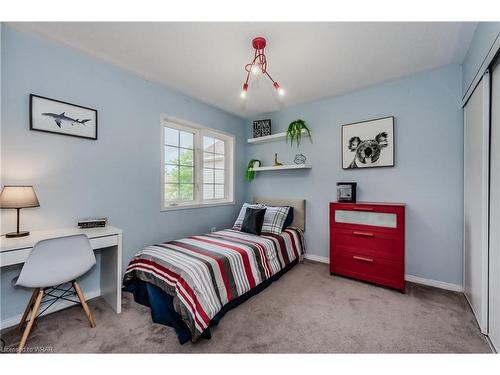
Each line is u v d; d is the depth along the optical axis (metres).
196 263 1.82
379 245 2.41
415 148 2.52
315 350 1.49
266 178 3.87
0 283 1.74
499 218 1.47
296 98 3.17
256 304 2.07
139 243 2.62
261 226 3.01
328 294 2.26
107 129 2.34
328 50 2.04
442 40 1.90
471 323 1.77
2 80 1.74
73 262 1.64
